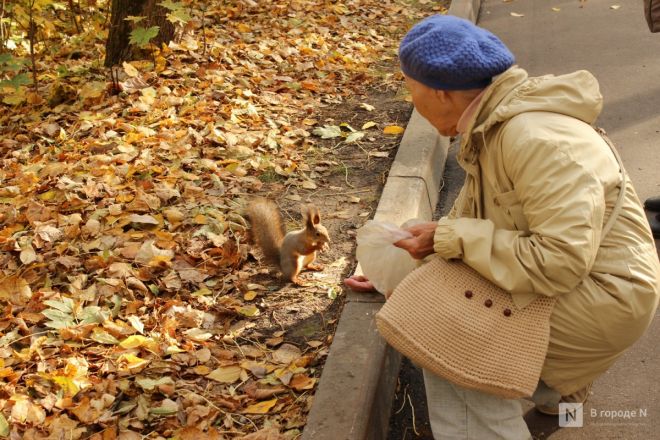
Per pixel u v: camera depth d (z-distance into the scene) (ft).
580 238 6.96
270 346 10.66
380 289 9.93
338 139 17.07
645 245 7.73
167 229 13.48
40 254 12.75
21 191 14.88
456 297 7.57
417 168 14.65
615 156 7.84
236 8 25.40
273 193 14.80
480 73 7.37
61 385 9.81
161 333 10.78
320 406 8.98
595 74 20.47
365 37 23.68
